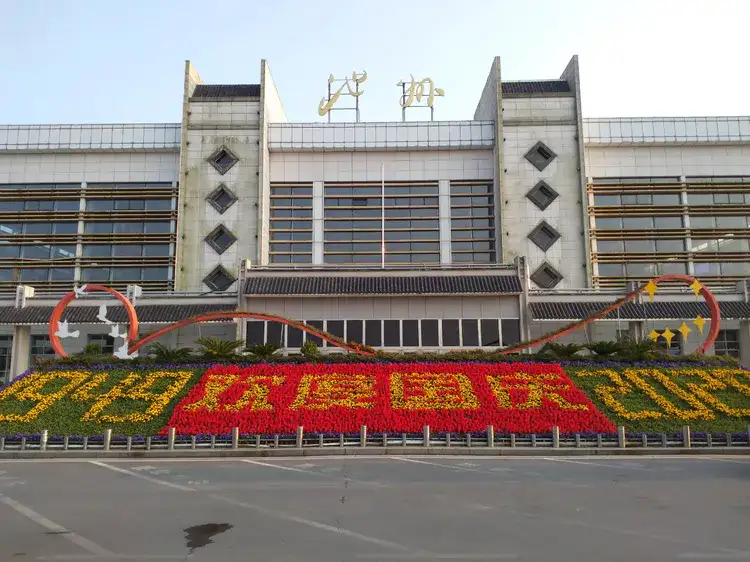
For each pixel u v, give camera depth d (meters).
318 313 43.19
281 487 17.28
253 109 56.94
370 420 27.20
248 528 12.95
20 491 17.11
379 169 58.03
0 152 57.94
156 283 56.19
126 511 14.55
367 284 43.06
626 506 14.74
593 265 56.34
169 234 57.00
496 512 14.18
